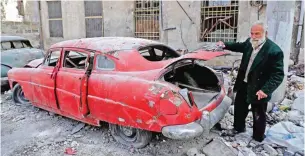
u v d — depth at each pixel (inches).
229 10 305.3
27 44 286.7
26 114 182.5
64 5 436.5
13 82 197.6
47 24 464.8
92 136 145.7
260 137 130.7
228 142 132.7
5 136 150.6
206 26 326.0
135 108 115.0
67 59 161.5
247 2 289.3
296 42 290.2
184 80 156.9
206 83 153.3
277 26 174.9
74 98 141.8
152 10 361.7
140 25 378.3
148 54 165.3
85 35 429.4
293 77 241.4
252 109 129.9
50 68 161.8
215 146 125.9
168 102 108.0
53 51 162.6
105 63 133.9
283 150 123.6
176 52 170.6
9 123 168.6
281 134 132.7
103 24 407.2
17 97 204.5
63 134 150.1
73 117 152.9
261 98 118.0
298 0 280.5
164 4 344.8
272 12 176.6
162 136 139.6
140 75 121.6
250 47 125.6
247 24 293.9
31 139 145.8
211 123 118.6
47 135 149.6
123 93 118.6
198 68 150.2
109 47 136.6
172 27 345.4
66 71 149.0
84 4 417.1
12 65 241.6
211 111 124.0
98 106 130.1
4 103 207.0
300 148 121.0
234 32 307.9
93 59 137.6
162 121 109.3
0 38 259.1
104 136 144.9
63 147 135.4
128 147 132.0
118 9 387.5
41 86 163.0
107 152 128.6
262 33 114.5
